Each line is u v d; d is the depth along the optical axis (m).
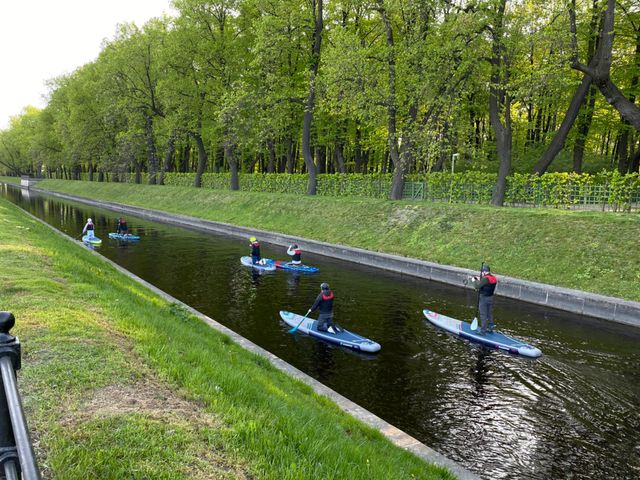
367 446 5.59
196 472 3.81
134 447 4.03
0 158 131.50
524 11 23.45
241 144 39.28
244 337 12.02
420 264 19.47
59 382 5.14
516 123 39.47
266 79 34.66
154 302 11.89
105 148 66.50
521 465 6.90
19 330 6.47
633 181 19.28
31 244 14.12
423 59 24.27
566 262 16.64
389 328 13.02
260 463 4.07
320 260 23.39
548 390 9.37
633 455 7.21
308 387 8.09
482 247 19.62
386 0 25.66
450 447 7.31
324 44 38.06
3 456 1.64
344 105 28.25
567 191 22.34
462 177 27.08
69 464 3.69
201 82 46.19
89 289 9.63
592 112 31.31
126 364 5.85
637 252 15.54
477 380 9.77
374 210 26.86
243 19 42.75
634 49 31.31
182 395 5.29
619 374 10.16
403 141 27.88
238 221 34.44
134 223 38.62
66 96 75.19
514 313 14.53
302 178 38.91
